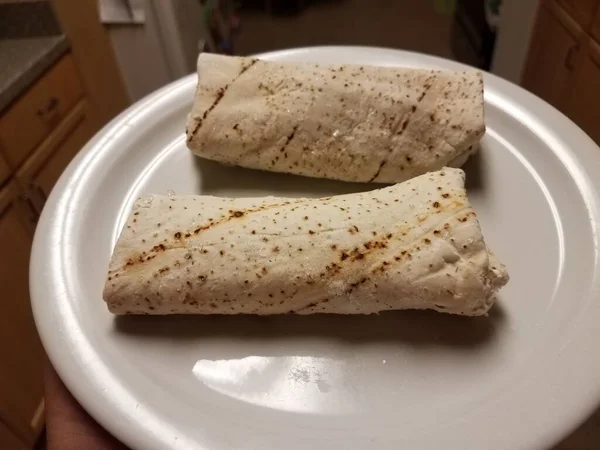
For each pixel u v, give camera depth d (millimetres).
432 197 163
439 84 198
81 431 149
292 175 205
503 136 209
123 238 163
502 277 152
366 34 544
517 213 187
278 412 145
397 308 159
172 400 144
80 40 318
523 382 141
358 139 192
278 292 156
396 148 191
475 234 152
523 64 347
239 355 157
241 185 203
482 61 420
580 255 170
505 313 160
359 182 201
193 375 153
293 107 196
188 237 162
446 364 152
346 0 595
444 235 153
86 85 332
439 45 522
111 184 200
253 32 556
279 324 164
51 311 160
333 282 154
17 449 281
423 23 553
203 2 409
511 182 196
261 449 133
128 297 156
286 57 245
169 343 159
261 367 155
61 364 150
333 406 146
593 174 186
